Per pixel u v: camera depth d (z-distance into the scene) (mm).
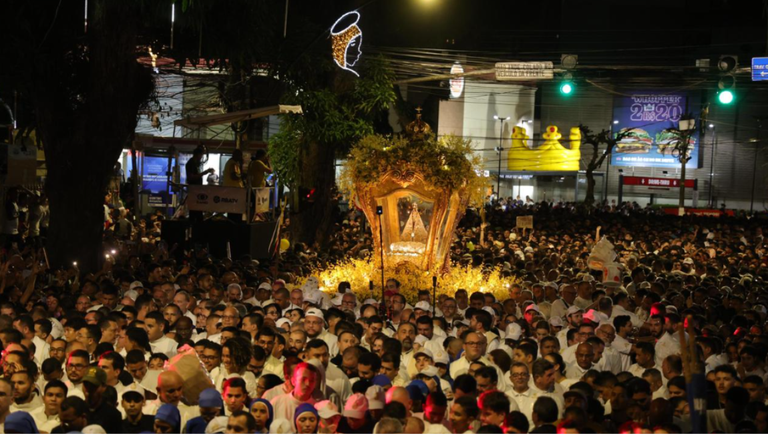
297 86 22203
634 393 7621
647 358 9781
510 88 65250
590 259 16359
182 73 23031
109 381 7727
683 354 6590
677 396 7766
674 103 68062
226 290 13219
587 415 7109
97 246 15828
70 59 16766
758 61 22953
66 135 15672
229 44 17938
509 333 10719
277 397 7449
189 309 11773
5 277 12578
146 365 8266
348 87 24203
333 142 24281
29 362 7723
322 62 22328
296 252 20781
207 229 20141
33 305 11367
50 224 15750
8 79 15312
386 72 24469
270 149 25031
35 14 15586
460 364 9016
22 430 6520
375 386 7051
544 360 8055
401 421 6668
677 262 19516
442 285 16781
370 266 18094
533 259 20391
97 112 15516
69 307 11375
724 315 13094
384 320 11594
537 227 32250
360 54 24984
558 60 67250
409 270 17375
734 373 8289
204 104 28219
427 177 17188
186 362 7586
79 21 16125
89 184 15641
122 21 15375
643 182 67312
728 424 8016
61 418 6754
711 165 69688
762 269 19984
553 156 64938
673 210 53438
